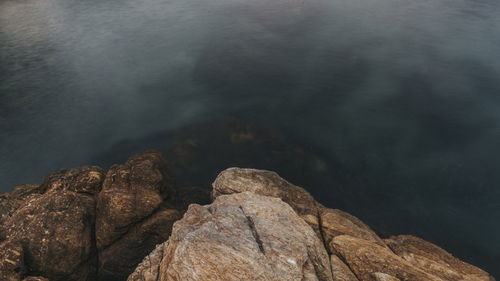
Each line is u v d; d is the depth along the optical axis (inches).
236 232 359.6
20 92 1775.3
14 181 1083.9
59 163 1183.6
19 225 462.0
